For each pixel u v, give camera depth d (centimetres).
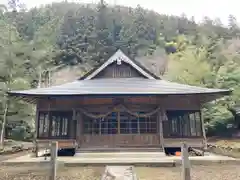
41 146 1315
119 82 1536
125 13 9719
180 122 1712
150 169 969
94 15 9006
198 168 989
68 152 1458
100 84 1497
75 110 1363
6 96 2136
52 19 7850
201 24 9831
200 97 1400
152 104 1386
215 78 2853
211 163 1087
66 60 6475
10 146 2058
